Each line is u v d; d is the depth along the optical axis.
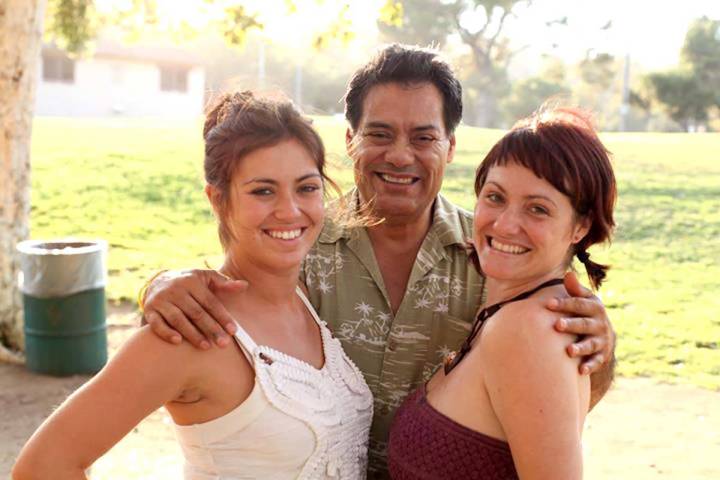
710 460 6.20
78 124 26.98
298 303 2.65
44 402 6.95
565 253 2.39
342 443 2.52
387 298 3.03
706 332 9.30
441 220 3.04
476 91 53.00
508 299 2.39
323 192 2.52
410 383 3.03
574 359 2.20
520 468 2.19
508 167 2.32
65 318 7.50
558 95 2.69
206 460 2.32
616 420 7.03
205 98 2.60
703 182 17.97
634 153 22.62
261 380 2.28
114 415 2.11
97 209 14.43
